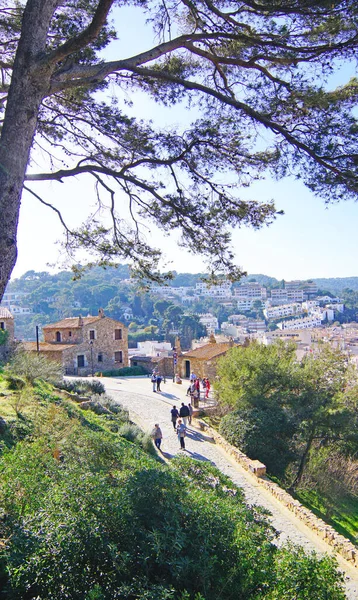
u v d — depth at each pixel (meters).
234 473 17.94
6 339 36.69
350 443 22.80
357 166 7.56
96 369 49.41
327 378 23.75
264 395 24.19
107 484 6.34
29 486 6.08
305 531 13.49
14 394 16.06
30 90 6.59
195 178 9.46
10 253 6.29
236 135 8.86
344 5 6.98
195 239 10.13
